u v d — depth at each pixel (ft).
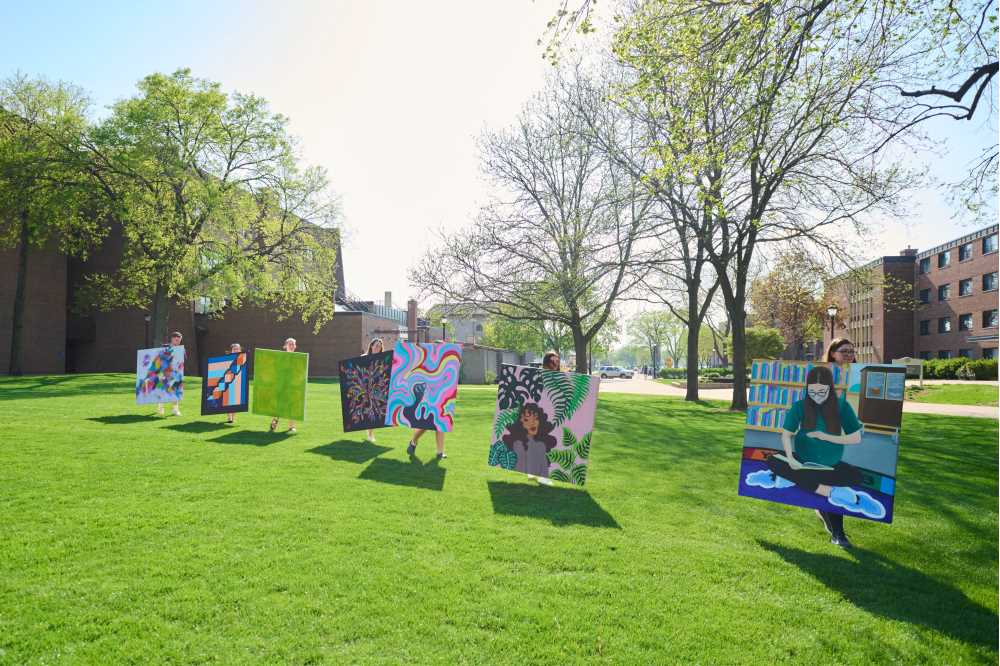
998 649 11.19
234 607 11.59
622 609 12.21
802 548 16.92
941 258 154.40
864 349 177.68
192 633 10.57
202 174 94.38
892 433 17.30
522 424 24.72
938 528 19.17
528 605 12.19
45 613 11.06
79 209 85.66
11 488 19.40
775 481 18.70
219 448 28.22
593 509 20.16
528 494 21.88
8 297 95.66
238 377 37.63
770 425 19.10
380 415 31.78
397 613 11.59
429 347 29.55
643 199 61.16
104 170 86.22
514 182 92.43
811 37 30.42
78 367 113.29
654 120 54.19
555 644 10.68
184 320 125.29
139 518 16.67
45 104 91.56
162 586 12.35
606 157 67.46
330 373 130.41
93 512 17.11
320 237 105.91
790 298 135.85
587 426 23.71
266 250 100.17
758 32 31.24
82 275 111.65
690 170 38.22
